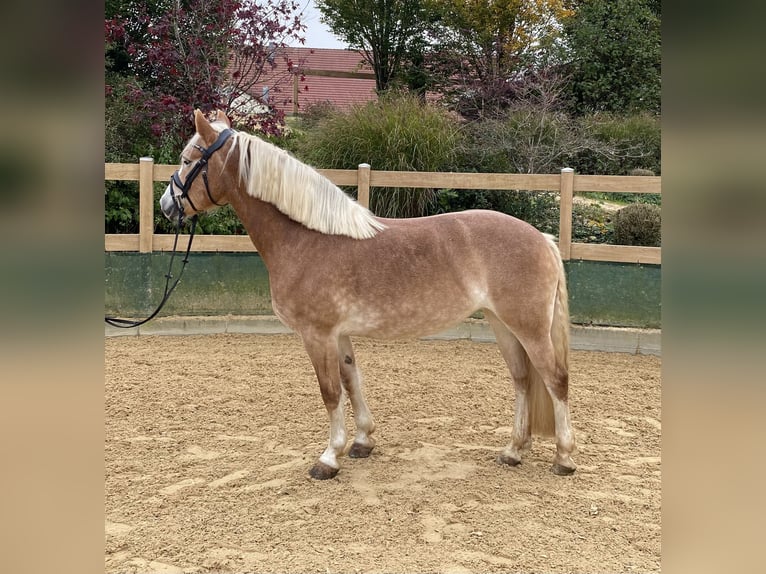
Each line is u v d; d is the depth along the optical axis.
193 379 5.26
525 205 8.39
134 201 7.65
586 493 3.31
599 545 2.78
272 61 9.34
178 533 2.85
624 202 9.87
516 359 3.64
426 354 6.17
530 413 3.66
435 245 3.36
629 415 4.55
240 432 4.15
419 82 14.52
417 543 2.79
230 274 6.81
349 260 3.34
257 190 3.40
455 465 3.67
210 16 9.08
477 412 4.58
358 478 3.47
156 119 8.64
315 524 2.96
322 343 3.40
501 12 13.23
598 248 6.31
